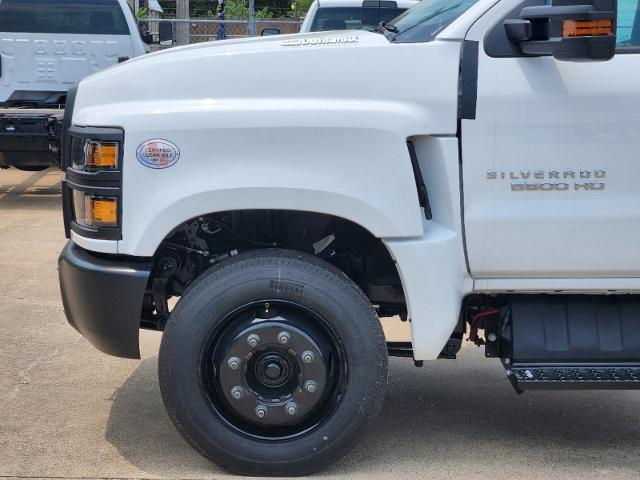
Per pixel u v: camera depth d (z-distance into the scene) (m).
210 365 3.70
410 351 4.05
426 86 3.58
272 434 3.72
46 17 11.18
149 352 5.46
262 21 17.08
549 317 3.83
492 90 3.57
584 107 3.57
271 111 3.55
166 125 3.57
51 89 11.31
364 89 3.59
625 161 3.59
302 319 3.67
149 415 4.45
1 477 3.73
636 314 3.83
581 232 3.62
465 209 3.64
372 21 11.10
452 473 3.83
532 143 3.59
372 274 4.04
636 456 4.05
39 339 5.64
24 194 11.52
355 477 3.76
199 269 4.05
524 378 3.69
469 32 3.59
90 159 3.64
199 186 3.56
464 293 3.77
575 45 3.30
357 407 3.65
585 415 4.57
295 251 3.72
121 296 3.67
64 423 4.33
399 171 3.55
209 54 3.68
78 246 3.86
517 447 4.14
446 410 4.62
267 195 3.56
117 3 11.21
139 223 3.61
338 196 3.56
